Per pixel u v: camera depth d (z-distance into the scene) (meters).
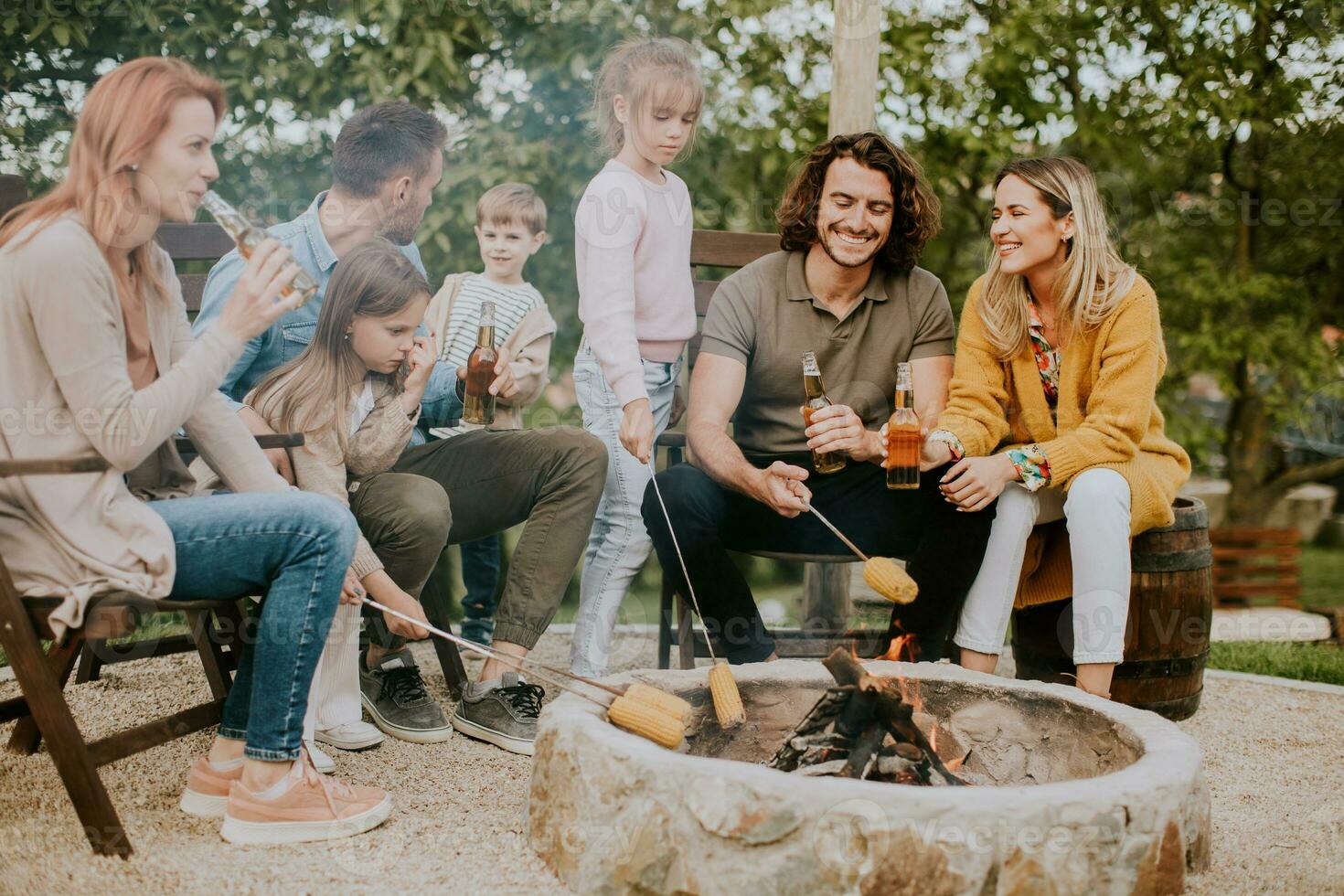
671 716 2.25
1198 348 6.54
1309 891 2.22
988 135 5.80
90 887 2.07
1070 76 6.02
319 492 2.82
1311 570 7.16
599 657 3.31
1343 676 4.15
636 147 3.27
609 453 3.30
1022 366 3.16
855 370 3.29
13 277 2.11
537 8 4.92
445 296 3.90
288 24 4.79
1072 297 3.02
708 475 3.12
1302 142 6.42
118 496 2.17
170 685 3.48
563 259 5.12
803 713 2.61
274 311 2.22
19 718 2.47
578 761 2.12
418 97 4.95
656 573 5.47
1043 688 2.54
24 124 4.66
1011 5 5.73
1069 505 2.92
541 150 4.95
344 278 2.84
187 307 3.55
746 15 5.25
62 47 4.59
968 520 2.96
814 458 3.07
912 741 2.24
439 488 2.97
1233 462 7.32
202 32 4.64
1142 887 1.99
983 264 6.07
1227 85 5.99
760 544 3.18
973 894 1.88
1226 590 5.70
